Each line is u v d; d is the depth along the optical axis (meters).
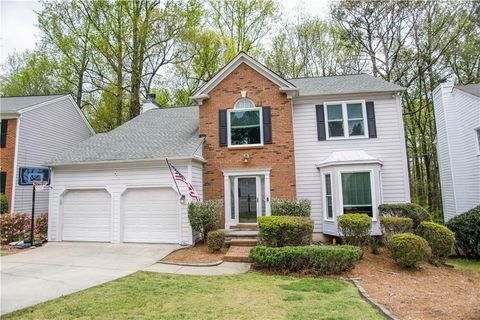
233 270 8.22
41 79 25.22
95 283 6.88
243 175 12.77
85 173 12.52
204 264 8.70
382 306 5.46
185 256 9.73
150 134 14.48
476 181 14.27
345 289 6.46
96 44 22.41
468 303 5.72
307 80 15.83
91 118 26.75
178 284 6.78
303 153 13.14
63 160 12.55
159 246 11.20
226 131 13.11
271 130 12.80
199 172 12.59
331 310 5.14
